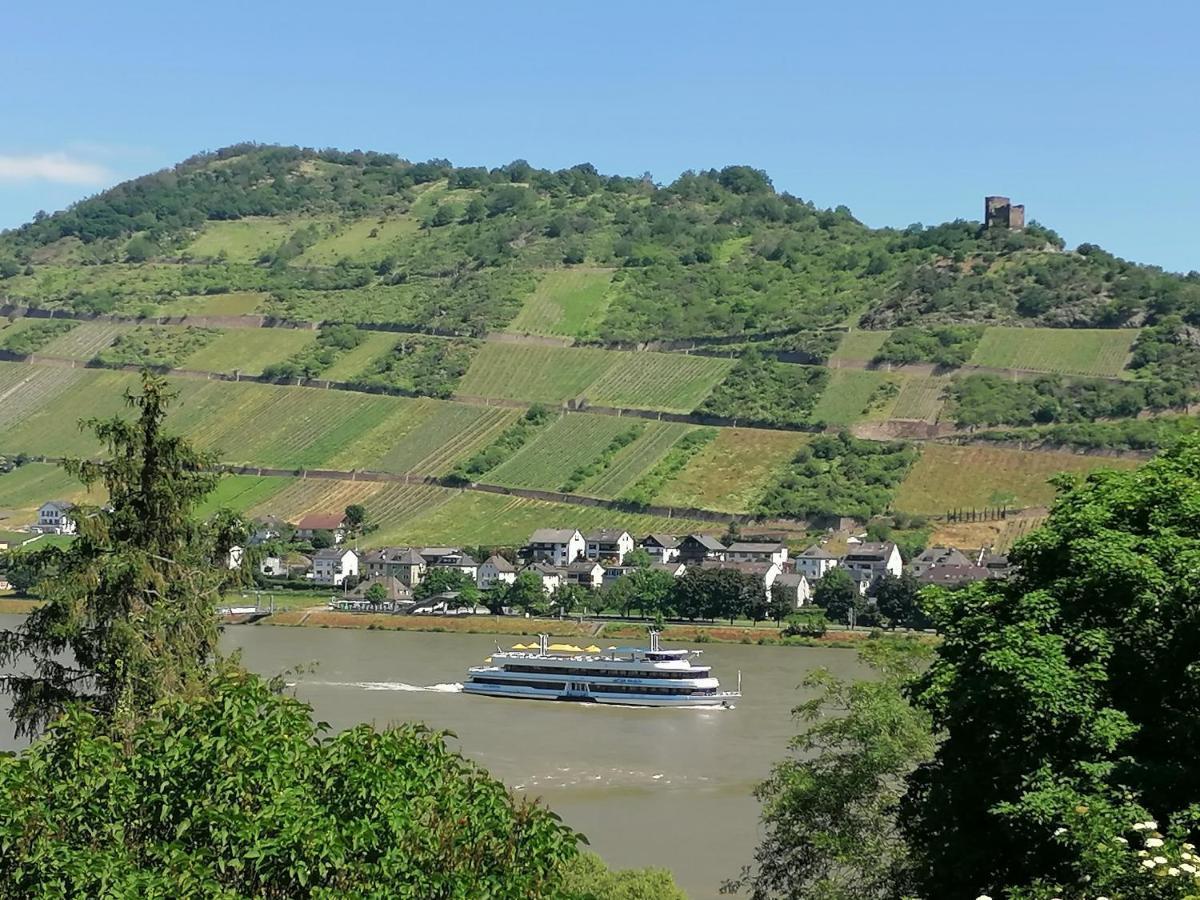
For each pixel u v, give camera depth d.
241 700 35.00
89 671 53.53
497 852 34.44
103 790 33.16
